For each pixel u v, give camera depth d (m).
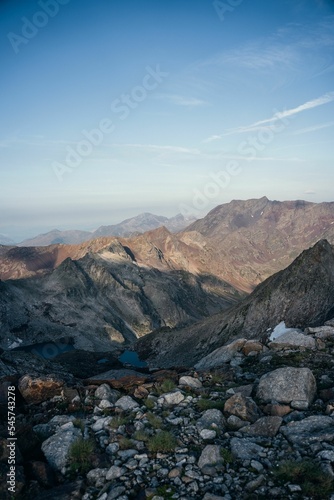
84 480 8.28
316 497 6.96
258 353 18.70
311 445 8.64
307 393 11.62
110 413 12.02
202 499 7.14
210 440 9.53
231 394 12.98
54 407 12.90
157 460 8.73
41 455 9.44
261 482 7.50
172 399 12.67
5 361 21.73
